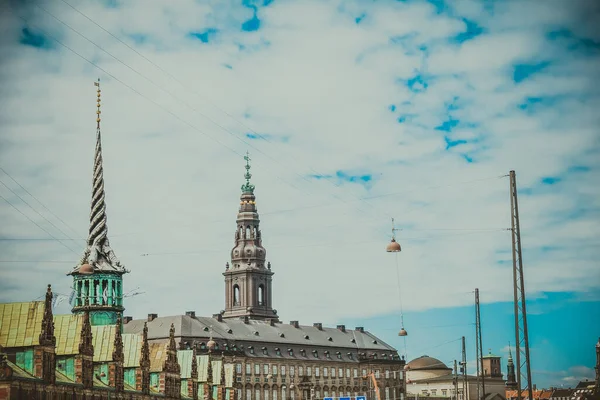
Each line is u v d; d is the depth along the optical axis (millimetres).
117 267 164375
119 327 136250
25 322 115438
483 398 165000
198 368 173500
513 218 106188
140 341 143500
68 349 122688
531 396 103938
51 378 111875
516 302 105125
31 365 113188
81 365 121000
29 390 106125
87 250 164000
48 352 111688
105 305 162125
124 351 142625
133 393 137000
